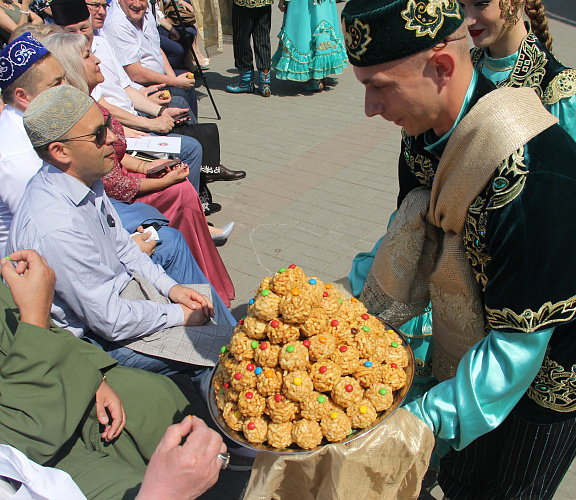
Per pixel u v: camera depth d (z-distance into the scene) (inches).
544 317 51.8
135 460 80.0
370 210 178.1
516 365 54.2
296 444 56.7
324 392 57.4
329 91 289.1
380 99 54.2
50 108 80.4
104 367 80.6
